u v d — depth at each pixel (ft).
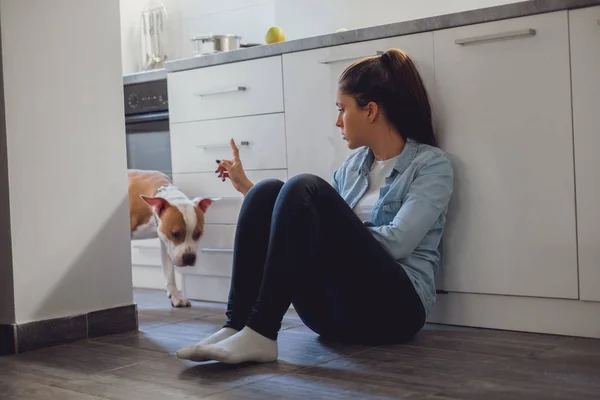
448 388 5.47
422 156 7.40
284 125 9.14
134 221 9.69
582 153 6.93
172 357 6.94
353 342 7.23
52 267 7.77
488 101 7.45
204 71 9.90
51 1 7.78
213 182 9.93
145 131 11.50
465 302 7.77
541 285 7.23
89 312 8.03
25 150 7.54
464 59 7.57
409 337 7.17
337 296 6.84
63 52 7.89
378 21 10.62
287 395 5.46
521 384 5.51
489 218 7.50
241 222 6.69
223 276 9.89
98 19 8.23
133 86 11.57
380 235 6.88
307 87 8.88
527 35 7.16
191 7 13.15
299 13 11.39
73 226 7.97
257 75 9.34
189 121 10.14
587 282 6.97
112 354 7.19
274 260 6.19
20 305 7.50
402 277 6.72
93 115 8.18
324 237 6.48
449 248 7.76
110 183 8.33
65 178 7.90
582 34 6.87
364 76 7.45
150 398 5.56
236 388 5.70
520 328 7.45
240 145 9.59
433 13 10.13
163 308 9.72
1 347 7.47
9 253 7.47
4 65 7.37
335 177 8.14
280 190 6.52
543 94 7.13
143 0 13.87
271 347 6.36
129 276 8.48
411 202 7.10
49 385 6.11
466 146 7.59
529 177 7.25
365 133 7.55
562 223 7.09
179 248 9.14
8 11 7.40
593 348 6.63
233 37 11.25
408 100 7.52
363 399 5.28
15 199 7.47
